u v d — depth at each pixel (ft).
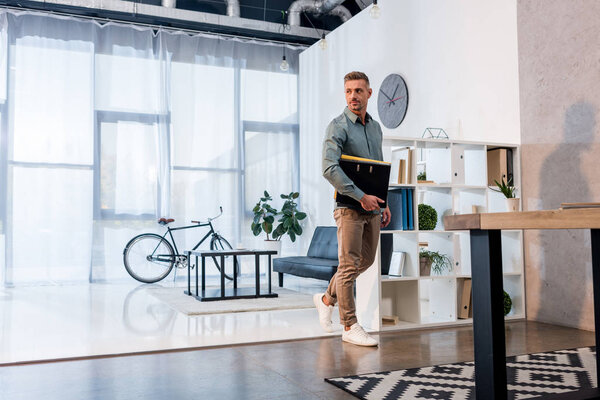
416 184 12.03
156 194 23.40
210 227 23.93
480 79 14.56
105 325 12.23
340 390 7.08
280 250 24.17
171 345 9.97
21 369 8.22
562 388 7.02
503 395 4.72
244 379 7.63
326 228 20.70
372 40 19.92
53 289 20.07
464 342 10.14
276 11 25.62
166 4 23.02
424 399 6.60
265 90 25.44
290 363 8.55
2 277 21.11
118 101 23.15
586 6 11.35
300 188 25.59
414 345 9.89
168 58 23.99
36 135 21.89
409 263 12.10
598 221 3.97
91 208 22.40
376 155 10.27
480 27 14.57
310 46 25.93
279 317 13.24
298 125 25.82
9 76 21.68
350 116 9.96
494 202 13.21
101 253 22.47
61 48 22.45
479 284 4.89
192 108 24.18
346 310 10.03
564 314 11.80
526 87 12.83
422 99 17.06
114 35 23.26
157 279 22.40
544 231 12.28
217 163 24.43
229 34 25.00
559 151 11.95
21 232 21.47
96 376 7.79
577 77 11.54
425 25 16.93
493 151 13.16
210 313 13.87
